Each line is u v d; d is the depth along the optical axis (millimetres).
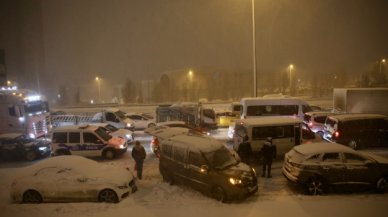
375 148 12539
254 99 15758
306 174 7375
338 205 6461
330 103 37188
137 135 17422
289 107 15797
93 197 6934
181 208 6363
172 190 7809
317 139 11297
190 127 14250
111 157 11719
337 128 12172
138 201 6938
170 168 8242
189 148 7750
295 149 8156
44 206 6547
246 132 10789
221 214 6000
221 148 7980
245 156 9227
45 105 16422
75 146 11555
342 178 7359
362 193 7555
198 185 7410
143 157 8969
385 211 6059
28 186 6914
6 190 8141
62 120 22484
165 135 9328
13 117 14391
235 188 6680
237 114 19766
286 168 8094
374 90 15844
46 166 7219
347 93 16047
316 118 15031
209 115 18328
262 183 8500
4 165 11320
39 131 15469
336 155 7570
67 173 7094
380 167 7453
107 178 7090
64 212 6156
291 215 5922
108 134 12742
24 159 12133
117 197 6875
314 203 6617
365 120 12180
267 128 10766
